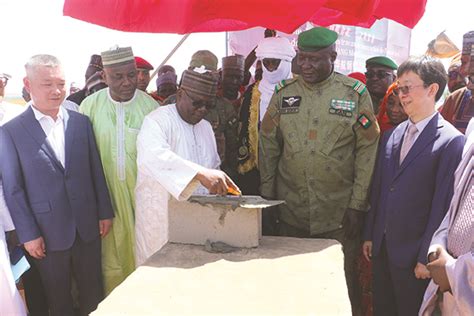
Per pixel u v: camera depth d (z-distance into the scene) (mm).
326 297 1524
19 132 2318
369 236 2447
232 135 3152
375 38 5305
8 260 2254
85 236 2453
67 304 2516
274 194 2809
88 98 2688
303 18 2504
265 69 3201
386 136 2402
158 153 2111
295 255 1917
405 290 2238
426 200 2152
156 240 2451
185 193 2016
